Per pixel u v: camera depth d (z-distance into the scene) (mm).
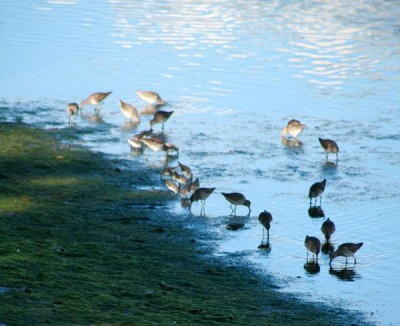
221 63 53250
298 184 34438
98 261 25641
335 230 29891
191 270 25844
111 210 30688
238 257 27266
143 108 45031
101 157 36812
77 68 52188
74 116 43219
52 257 25422
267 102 45969
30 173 34000
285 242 28734
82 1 71062
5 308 21172
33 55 54906
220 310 22719
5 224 28172
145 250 27125
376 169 36312
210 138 40156
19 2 70375
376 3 71812
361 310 23750
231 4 70562
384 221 30734
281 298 24281
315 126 42219
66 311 21453
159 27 62344
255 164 36750
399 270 26781
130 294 23234
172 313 22094
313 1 72312
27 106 44375
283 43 58094
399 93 47375
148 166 35969
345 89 48281
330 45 57812
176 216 30625
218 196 32906
